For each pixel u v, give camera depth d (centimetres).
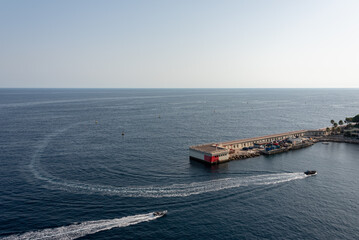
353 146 18488
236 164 13838
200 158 14238
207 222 8075
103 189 10344
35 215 8369
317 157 15400
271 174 12200
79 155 15325
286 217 8412
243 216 8438
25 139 19375
